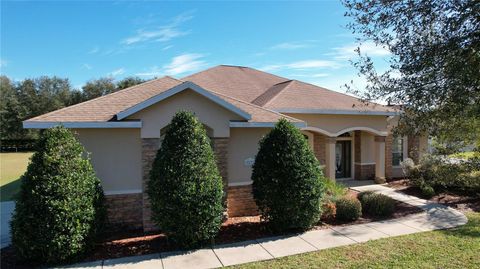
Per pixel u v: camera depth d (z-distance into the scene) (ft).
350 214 38.19
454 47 21.85
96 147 35.58
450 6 22.20
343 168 68.90
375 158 64.80
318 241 31.37
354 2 27.40
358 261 26.25
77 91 222.89
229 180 41.50
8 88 210.38
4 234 35.99
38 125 32.78
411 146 70.49
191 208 29.17
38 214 25.79
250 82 69.62
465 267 24.63
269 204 33.37
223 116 38.63
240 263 26.50
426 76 23.71
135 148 36.70
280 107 52.47
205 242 30.55
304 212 33.22
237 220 39.22
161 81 47.16
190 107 36.99
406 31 24.86
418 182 56.24
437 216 40.42
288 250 29.14
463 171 28.84
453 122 25.17
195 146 30.25
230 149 41.45
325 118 57.88
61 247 26.07
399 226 36.11
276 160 33.17
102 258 27.91
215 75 69.10
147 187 32.14
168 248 30.04
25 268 26.22
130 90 43.09
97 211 29.17
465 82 21.12
